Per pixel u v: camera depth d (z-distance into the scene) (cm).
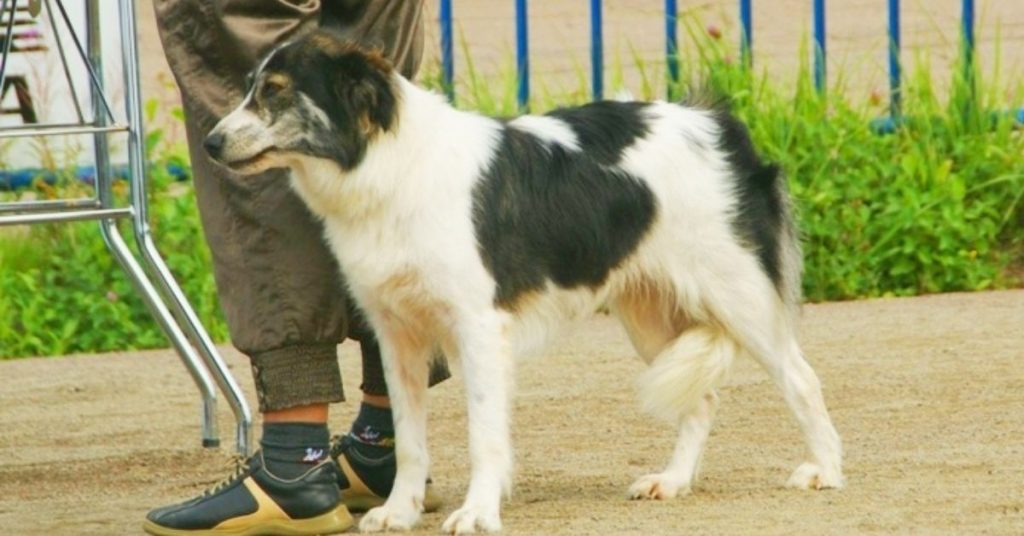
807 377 989
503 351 887
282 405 880
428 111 882
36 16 1052
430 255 866
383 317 898
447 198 871
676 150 966
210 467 1104
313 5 884
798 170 1745
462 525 868
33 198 1711
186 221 1700
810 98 1812
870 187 1750
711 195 968
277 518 880
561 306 931
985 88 1883
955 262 1706
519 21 1811
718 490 976
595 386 1309
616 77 1858
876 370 1325
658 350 1010
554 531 871
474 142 891
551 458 1082
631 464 1062
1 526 943
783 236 1002
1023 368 1306
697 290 970
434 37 2056
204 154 881
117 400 1347
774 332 984
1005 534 837
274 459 883
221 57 873
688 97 1018
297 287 872
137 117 1062
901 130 1820
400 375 907
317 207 867
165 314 1107
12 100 1158
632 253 955
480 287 877
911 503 913
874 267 1708
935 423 1138
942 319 1534
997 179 1762
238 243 875
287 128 844
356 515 957
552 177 917
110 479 1073
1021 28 2248
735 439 1117
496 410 884
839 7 2330
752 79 1823
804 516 891
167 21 878
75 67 1143
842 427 1138
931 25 2070
